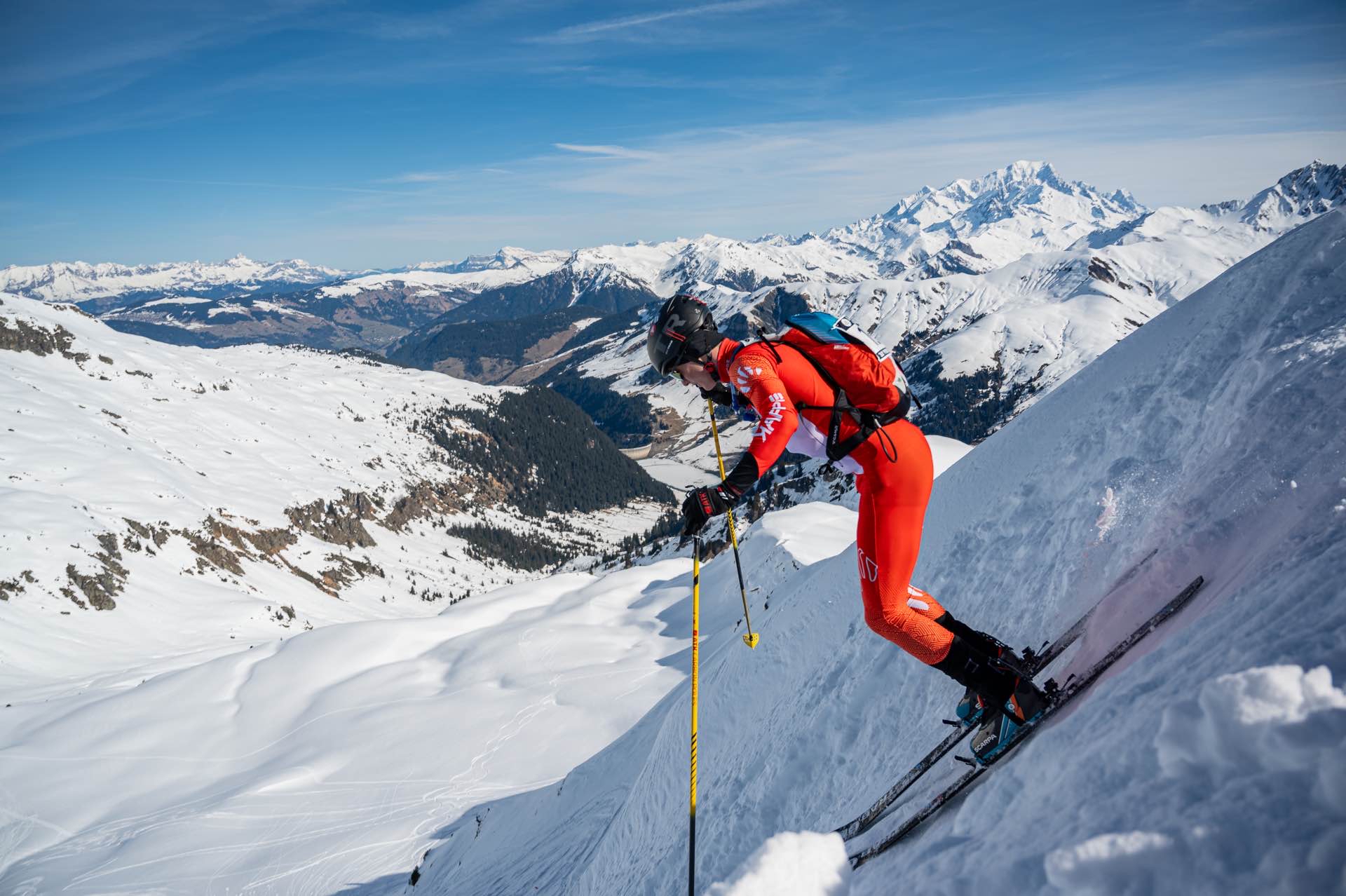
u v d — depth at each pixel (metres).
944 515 6.57
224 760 70.44
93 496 166.62
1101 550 3.92
